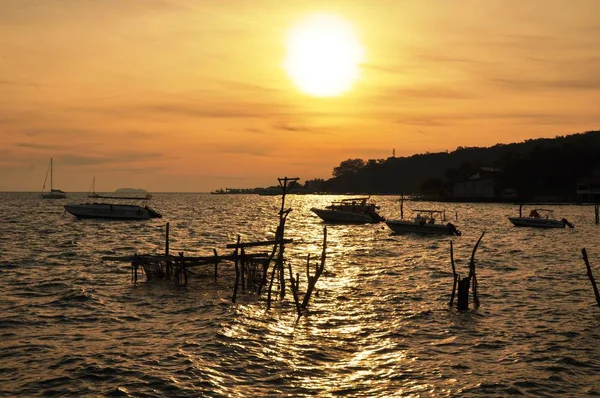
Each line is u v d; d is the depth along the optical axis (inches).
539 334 825.5
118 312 967.0
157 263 1256.2
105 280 1262.3
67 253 1790.1
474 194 6373.0
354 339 807.1
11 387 623.8
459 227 3053.6
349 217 3181.6
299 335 826.2
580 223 3316.9
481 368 687.7
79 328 864.9
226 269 1346.0
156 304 1025.5
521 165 6215.6
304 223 3641.7
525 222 3011.8
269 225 3410.4
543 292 1131.3
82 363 697.6
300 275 1338.6
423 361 713.6
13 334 826.8
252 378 655.1
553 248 1990.7
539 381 645.9
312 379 653.9
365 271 1432.1
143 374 662.5
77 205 3403.1
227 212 5191.9
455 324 882.1
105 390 616.7
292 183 1143.0
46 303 1030.4
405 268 1487.5
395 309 987.3
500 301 1046.4
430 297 1088.2
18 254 1756.9
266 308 994.1
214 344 778.8
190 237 2513.5
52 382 639.1
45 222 3294.8
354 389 625.6
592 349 756.6
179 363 700.7
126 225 3122.5
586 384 639.1
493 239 2354.8
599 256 1740.9
